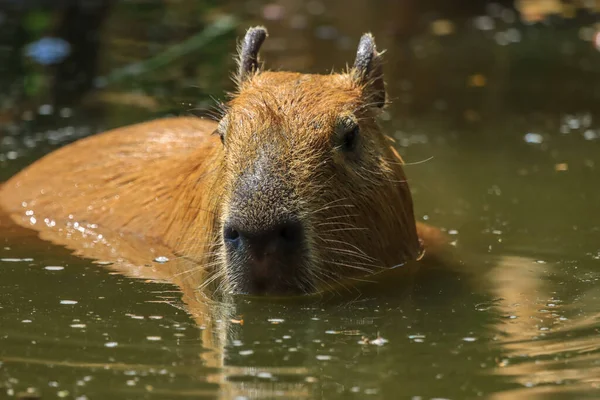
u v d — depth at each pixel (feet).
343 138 30.66
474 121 52.85
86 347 24.95
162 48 63.93
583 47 70.64
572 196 41.88
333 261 29.91
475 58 67.05
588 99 57.21
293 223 27.84
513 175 44.52
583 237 36.99
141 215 36.19
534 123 52.54
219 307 28.27
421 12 79.30
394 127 51.60
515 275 32.53
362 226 31.17
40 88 55.88
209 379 22.89
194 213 33.45
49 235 36.19
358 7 79.56
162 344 25.27
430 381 22.99
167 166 36.86
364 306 28.73
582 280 31.89
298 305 28.60
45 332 26.07
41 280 31.01
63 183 39.37
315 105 30.55
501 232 37.78
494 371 23.62
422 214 39.96
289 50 65.26
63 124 49.90
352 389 22.45
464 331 26.61
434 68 64.08
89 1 72.38
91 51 62.80
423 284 31.30
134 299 29.12
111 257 33.63
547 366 23.97
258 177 28.04
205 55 62.39
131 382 22.65
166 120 41.42
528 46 70.74
